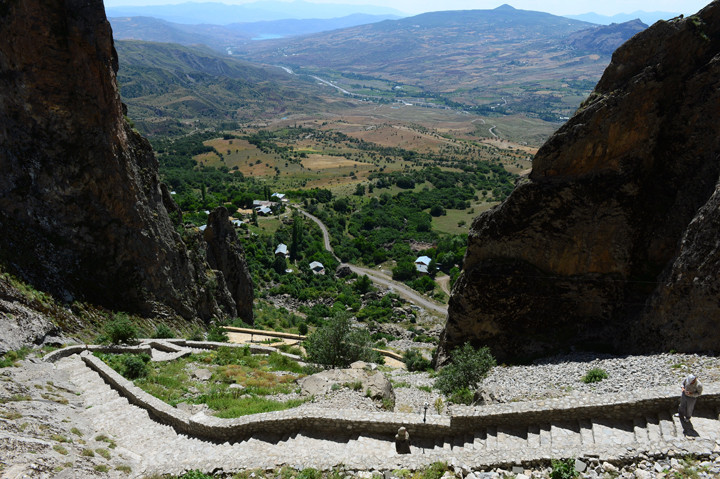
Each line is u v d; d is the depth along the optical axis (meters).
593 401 18.22
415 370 43.34
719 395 17.36
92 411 23.44
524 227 35.78
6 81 39.41
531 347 35.66
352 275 132.50
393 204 197.88
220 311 61.03
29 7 38.50
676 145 32.19
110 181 43.69
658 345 28.25
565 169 34.28
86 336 36.97
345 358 34.31
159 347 39.25
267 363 37.41
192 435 21.22
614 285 33.66
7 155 39.22
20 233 38.25
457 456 16.58
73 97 41.19
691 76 31.44
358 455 17.50
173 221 60.00
